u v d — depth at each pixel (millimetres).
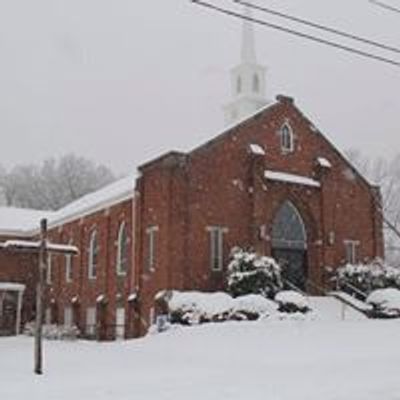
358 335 26266
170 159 35531
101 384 14328
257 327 29016
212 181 36500
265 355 22859
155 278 35750
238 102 47156
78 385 14203
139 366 19562
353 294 38500
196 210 35656
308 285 39531
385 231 79125
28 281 53438
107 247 42281
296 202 39625
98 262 43812
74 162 100438
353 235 41938
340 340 25328
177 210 35188
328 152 41938
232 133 37812
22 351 26891
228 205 36812
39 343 17891
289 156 39969
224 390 13102
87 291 45094
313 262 39906
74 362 21125
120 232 40969
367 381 14438
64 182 98750
